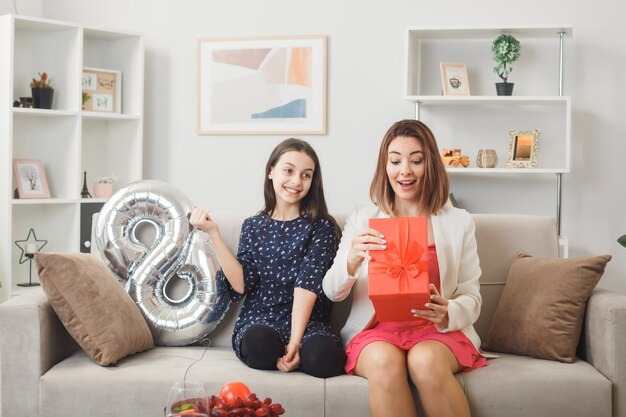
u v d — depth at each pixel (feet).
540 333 7.54
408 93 13.08
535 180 13.51
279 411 5.16
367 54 14.16
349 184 14.34
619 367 6.98
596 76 13.25
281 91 14.53
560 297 7.54
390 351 6.88
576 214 13.37
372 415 6.79
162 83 15.17
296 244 8.12
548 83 13.42
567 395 6.89
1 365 7.16
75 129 13.94
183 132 15.11
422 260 6.81
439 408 6.61
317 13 14.35
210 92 14.87
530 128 13.53
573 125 13.34
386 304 6.91
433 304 6.98
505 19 13.55
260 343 7.23
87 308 7.37
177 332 8.24
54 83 14.29
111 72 14.62
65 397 7.04
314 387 6.90
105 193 14.67
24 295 7.58
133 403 6.98
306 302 7.73
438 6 13.82
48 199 13.57
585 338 7.57
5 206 13.23
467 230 7.84
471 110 13.69
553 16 13.35
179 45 15.06
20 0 14.88
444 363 6.74
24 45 14.24
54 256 7.41
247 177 14.84
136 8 15.21
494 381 6.94
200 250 8.41
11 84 13.16
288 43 14.44
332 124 14.35
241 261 8.23
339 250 7.78
